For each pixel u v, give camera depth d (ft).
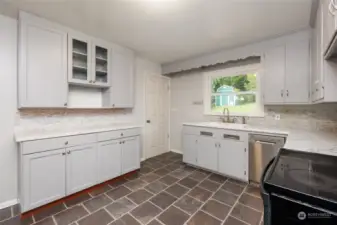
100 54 9.12
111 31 7.94
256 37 8.44
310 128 8.20
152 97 13.02
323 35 4.46
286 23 7.04
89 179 7.63
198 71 12.67
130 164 9.46
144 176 9.34
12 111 6.75
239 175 8.62
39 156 6.19
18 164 6.52
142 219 5.75
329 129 7.69
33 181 6.05
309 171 2.98
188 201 6.84
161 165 11.09
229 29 7.64
